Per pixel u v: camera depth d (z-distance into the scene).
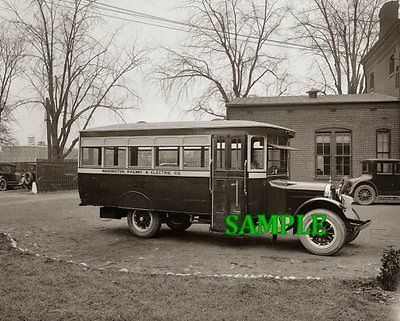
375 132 20.52
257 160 8.82
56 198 20.94
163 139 9.60
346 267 7.18
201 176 9.16
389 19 28.23
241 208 8.62
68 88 31.09
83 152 10.72
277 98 23.81
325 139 20.97
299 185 8.73
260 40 35.88
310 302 5.11
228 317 4.62
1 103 36.00
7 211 15.45
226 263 7.51
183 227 10.99
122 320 4.54
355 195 17.52
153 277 6.21
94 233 10.70
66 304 5.01
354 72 35.34
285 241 9.72
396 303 5.10
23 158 65.88
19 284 5.80
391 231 10.94
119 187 10.16
